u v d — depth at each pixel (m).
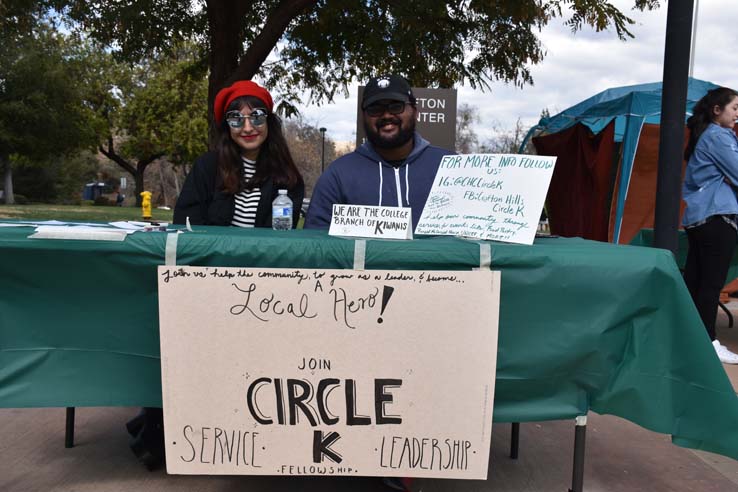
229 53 8.41
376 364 2.10
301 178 3.19
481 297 2.08
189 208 3.04
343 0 8.33
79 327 2.14
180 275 2.04
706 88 6.64
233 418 2.10
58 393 2.16
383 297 2.07
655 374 2.17
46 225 2.27
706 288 4.41
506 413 2.22
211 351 2.07
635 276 2.13
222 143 3.03
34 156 33.38
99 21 8.69
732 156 4.20
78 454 2.85
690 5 3.44
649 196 6.83
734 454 2.09
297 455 2.13
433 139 6.61
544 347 2.15
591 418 3.53
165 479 2.64
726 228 4.28
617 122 7.53
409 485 2.55
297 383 2.10
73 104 32.75
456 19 9.02
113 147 41.97
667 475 2.80
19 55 29.92
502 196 2.31
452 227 2.39
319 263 2.09
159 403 2.20
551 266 2.11
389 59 9.86
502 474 2.80
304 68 10.87
